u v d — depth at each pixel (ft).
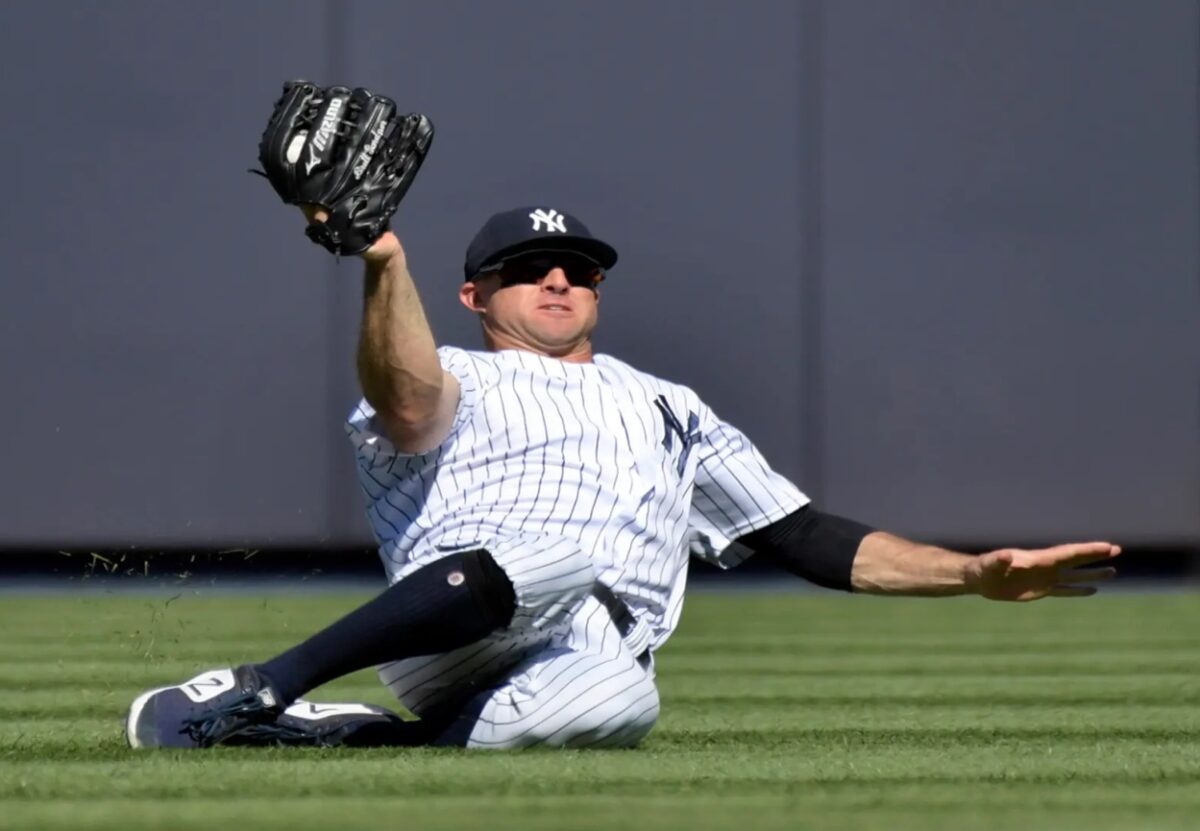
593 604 33.32
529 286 35.96
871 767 29.60
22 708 44.24
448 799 24.82
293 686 31.19
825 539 36.65
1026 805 24.63
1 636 70.49
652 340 94.32
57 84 92.48
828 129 95.81
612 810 23.66
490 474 33.94
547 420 34.24
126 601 87.30
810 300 95.50
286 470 92.79
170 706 31.24
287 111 30.63
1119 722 41.24
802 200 95.55
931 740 36.19
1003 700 48.29
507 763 29.19
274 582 93.09
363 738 32.94
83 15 92.68
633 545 34.27
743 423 95.09
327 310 92.73
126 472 92.12
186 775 27.40
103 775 27.43
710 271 94.79
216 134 92.79
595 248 36.35
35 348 92.12
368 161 30.50
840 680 55.16
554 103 94.27
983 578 34.24
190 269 92.53
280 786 26.17
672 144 94.79
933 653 66.59
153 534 92.32
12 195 92.27
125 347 92.32
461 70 93.91
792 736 37.19
